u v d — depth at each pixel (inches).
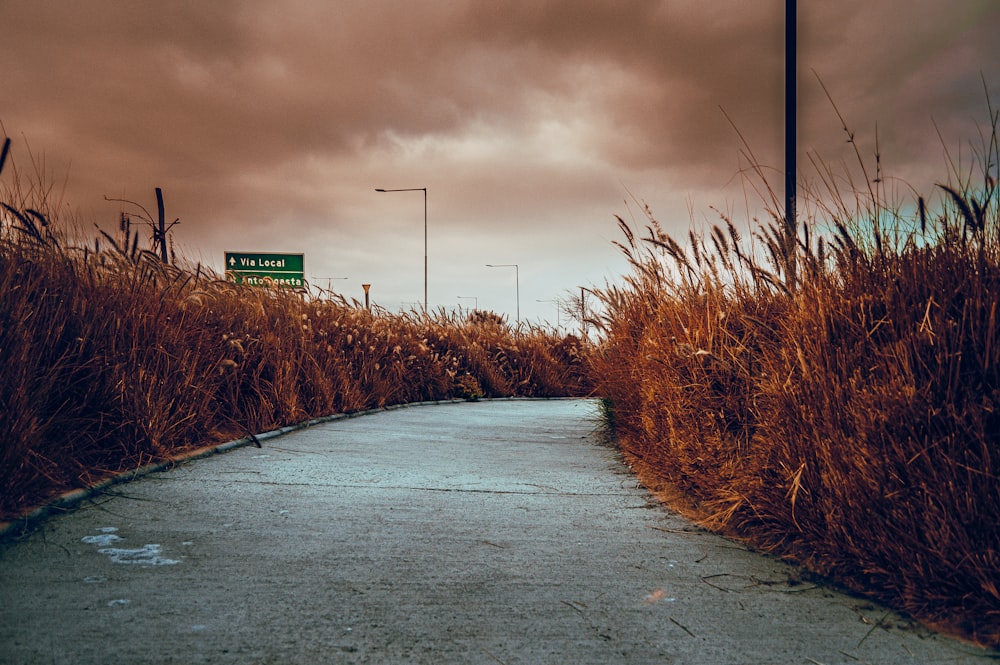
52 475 146.8
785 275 165.9
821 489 123.4
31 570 106.5
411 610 98.6
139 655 81.3
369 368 424.8
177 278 243.8
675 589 110.0
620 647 88.9
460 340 658.2
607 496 176.9
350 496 166.1
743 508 148.1
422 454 237.0
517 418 401.7
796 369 137.9
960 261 121.0
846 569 115.3
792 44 261.1
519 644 89.0
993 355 107.3
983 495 99.0
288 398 292.2
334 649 85.5
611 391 293.4
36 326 159.3
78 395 173.0
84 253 194.4
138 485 164.1
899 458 108.3
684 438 180.7
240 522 139.2
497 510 158.9
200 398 224.5
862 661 86.1
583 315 340.2
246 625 91.1
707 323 182.5
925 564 102.0
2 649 80.7
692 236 204.4
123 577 105.8
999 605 95.1
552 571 117.5
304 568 114.0
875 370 122.2
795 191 259.1
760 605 103.8
